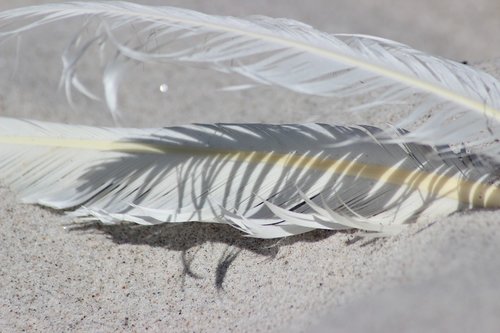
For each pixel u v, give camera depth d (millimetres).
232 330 542
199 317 548
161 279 560
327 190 550
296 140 558
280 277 551
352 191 550
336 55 536
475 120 536
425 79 539
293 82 529
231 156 558
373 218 549
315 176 552
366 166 551
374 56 540
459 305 529
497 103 542
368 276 543
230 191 554
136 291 558
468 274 536
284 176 553
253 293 550
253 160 556
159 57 527
